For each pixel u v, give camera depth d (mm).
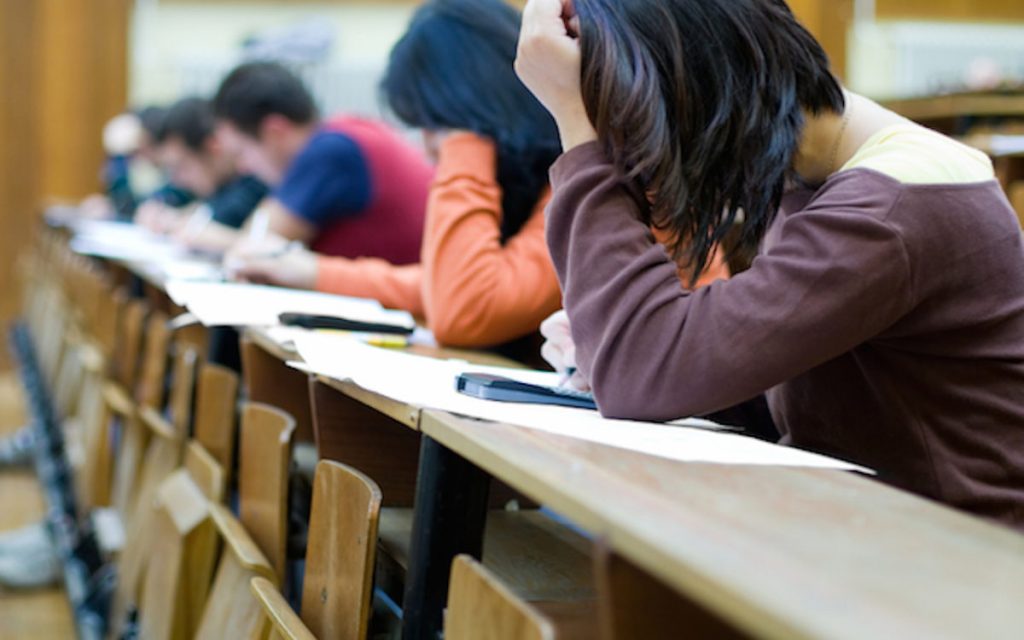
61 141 7398
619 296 1044
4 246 7352
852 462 1077
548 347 1300
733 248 1090
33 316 5676
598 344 1052
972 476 1018
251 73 3148
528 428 921
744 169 1052
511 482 777
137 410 2377
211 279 2283
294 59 6012
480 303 1633
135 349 2621
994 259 1006
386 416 1349
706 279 1307
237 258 2178
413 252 2596
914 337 1022
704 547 592
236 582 1376
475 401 1030
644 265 1047
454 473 988
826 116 1100
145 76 7398
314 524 1177
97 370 2885
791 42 1076
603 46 1082
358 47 7188
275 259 2172
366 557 1006
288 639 1047
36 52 7344
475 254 1656
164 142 4473
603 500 677
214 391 1796
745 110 1045
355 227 2562
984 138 2258
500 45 1786
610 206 1081
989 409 1016
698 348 998
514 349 1761
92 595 2320
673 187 1052
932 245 979
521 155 1734
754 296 994
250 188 4004
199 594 1564
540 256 1685
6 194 7352
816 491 775
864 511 722
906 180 996
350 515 1065
